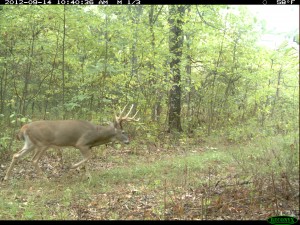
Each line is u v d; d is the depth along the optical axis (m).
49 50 11.66
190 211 5.66
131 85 13.02
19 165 9.34
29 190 7.31
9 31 10.70
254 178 6.46
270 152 7.43
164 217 5.52
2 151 9.68
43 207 6.23
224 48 14.07
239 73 14.27
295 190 5.62
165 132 13.95
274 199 5.58
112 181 7.95
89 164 9.67
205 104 15.18
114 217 5.64
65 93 12.92
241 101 15.05
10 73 13.07
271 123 9.82
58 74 12.53
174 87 14.10
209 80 15.22
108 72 11.49
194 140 13.06
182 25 12.52
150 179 7.95
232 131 12.90
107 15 10.71
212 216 5.41
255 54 14.61
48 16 10.14
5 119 12.62
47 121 8.45
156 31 12.07
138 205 6.22
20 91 12.98
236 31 13.77
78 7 9.98
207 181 7.29
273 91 13.84
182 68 13.32
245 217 5.24
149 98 13.56
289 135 6.09
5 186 7.61
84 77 11.80
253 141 11.09
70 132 8.37
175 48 13.34
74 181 8.04
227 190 6.32
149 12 12.12
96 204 6.32
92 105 12.50
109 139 8.96
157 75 13.23
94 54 11.48
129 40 11.23
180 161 9.43
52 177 8.47
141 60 12.18
